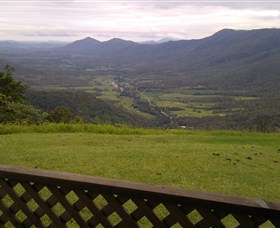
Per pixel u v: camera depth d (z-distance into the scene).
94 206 2.45
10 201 3.71
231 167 7.03
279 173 6.81
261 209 2.04
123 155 7.59
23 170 2.57
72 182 2.42
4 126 11.11
